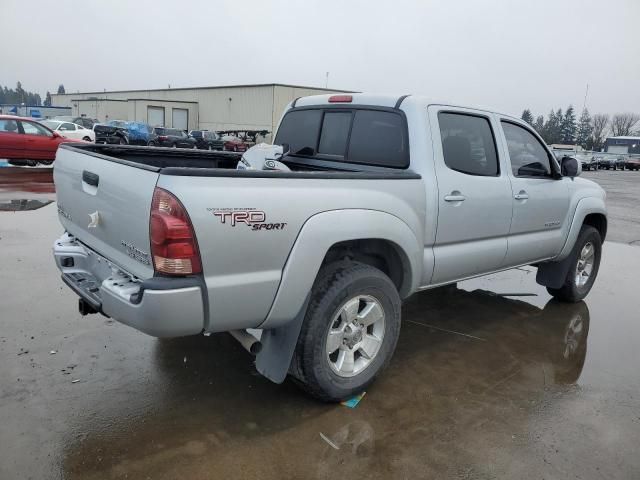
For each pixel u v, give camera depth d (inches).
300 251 108.2
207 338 159.9
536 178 179.2
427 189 136.8
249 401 125.7
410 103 141.2
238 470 101.1
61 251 133.0
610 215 536.1
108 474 98.0
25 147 599.8
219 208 96.3
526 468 107.0
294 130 179.2
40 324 161.2
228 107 1923.0
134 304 97.7
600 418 127.9
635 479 105.6
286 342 115.8
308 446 109.6
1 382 127.0
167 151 171.8
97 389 127.0
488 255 161.0
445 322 189.9
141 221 98.8
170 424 114.7
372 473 102.5
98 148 153.6
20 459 100.3
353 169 155.2
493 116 163.5
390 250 134.2
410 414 124.3
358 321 124.7
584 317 203.3
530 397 136.3
